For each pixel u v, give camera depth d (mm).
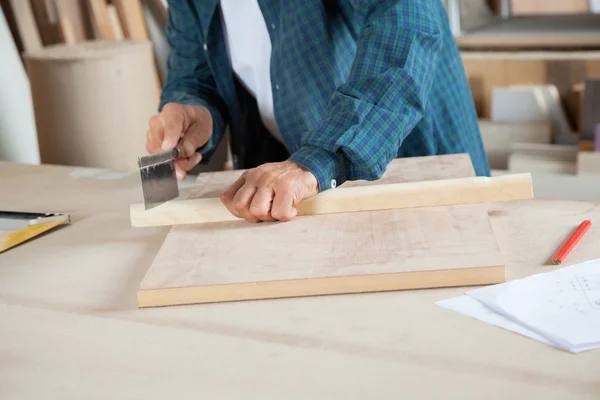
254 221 1103
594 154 2689
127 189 1435
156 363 819
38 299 987
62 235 1211
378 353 802
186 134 1555
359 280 923
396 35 1156
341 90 1155
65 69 2066
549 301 871
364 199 1110
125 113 2180
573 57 3025
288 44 1452
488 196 1102
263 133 1806
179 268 982
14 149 2375
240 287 930
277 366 795
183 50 1725
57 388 789
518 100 3102
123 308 946
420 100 1152
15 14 2547
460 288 922
